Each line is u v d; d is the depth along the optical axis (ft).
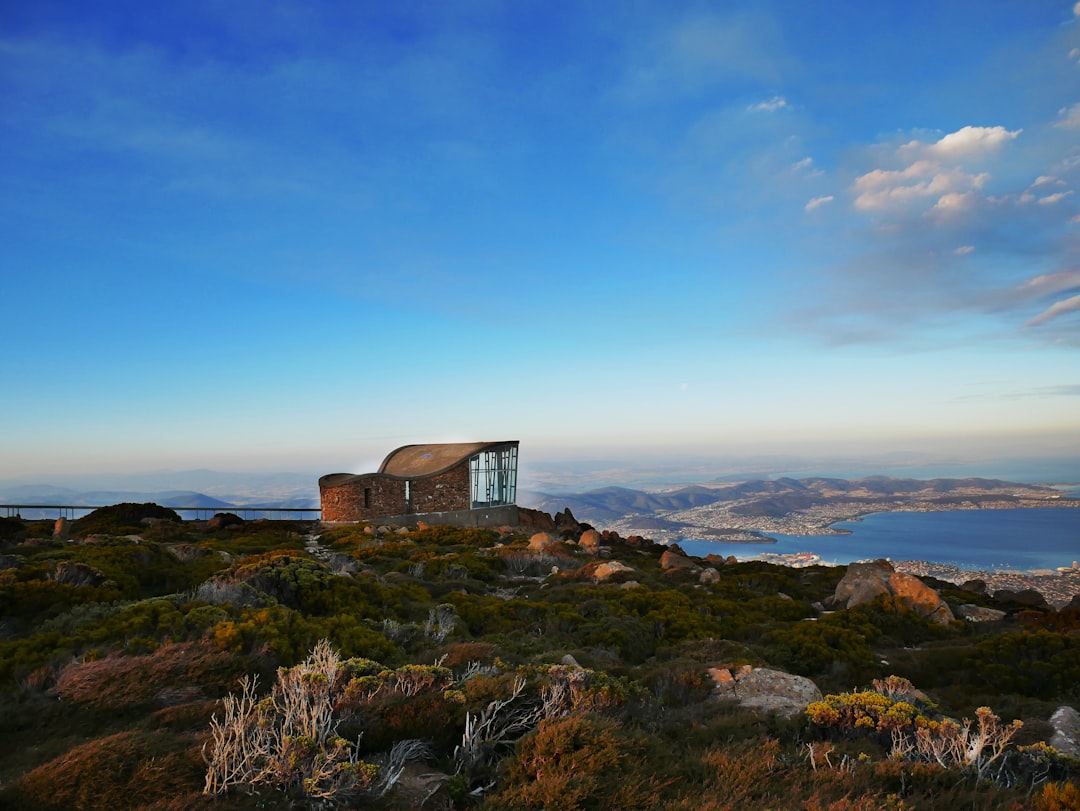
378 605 57.82
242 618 40.68
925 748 27.30
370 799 21.48
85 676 30.32
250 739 22.62
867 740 28.55
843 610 71.36
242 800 20.26
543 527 184.14
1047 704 40.86
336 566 80.28
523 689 29.96
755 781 23.56
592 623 58.75
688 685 38.45
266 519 158.30
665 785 22.99
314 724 23.31
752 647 55.26
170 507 150.00
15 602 45.78
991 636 57.67
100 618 41.39
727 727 30.48
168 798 20.03
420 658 39.78
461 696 28.40
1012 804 21.59
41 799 19.80
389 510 163.73
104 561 61.93
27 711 27.86
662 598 71.36
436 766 25.32
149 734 23.76
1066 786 21.21
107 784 20.38
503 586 87.04
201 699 29.99
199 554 83.25
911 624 69.82
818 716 30.40
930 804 22.00
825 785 23.04
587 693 30.42
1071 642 54.13
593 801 21.70
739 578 97.55
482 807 21.26
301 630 39.40
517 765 23.86
